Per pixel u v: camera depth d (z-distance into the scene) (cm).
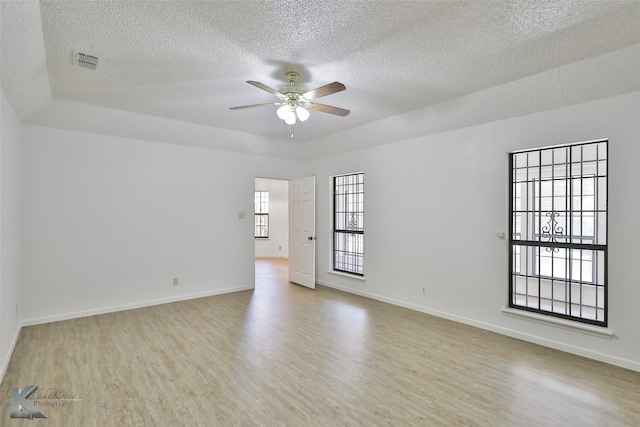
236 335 363
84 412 223
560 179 347
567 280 346
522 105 343
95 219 437
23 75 271
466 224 401
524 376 275
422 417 220
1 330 272
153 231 482
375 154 510
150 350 323
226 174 554
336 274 579
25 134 389
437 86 338
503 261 370
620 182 293
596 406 234
